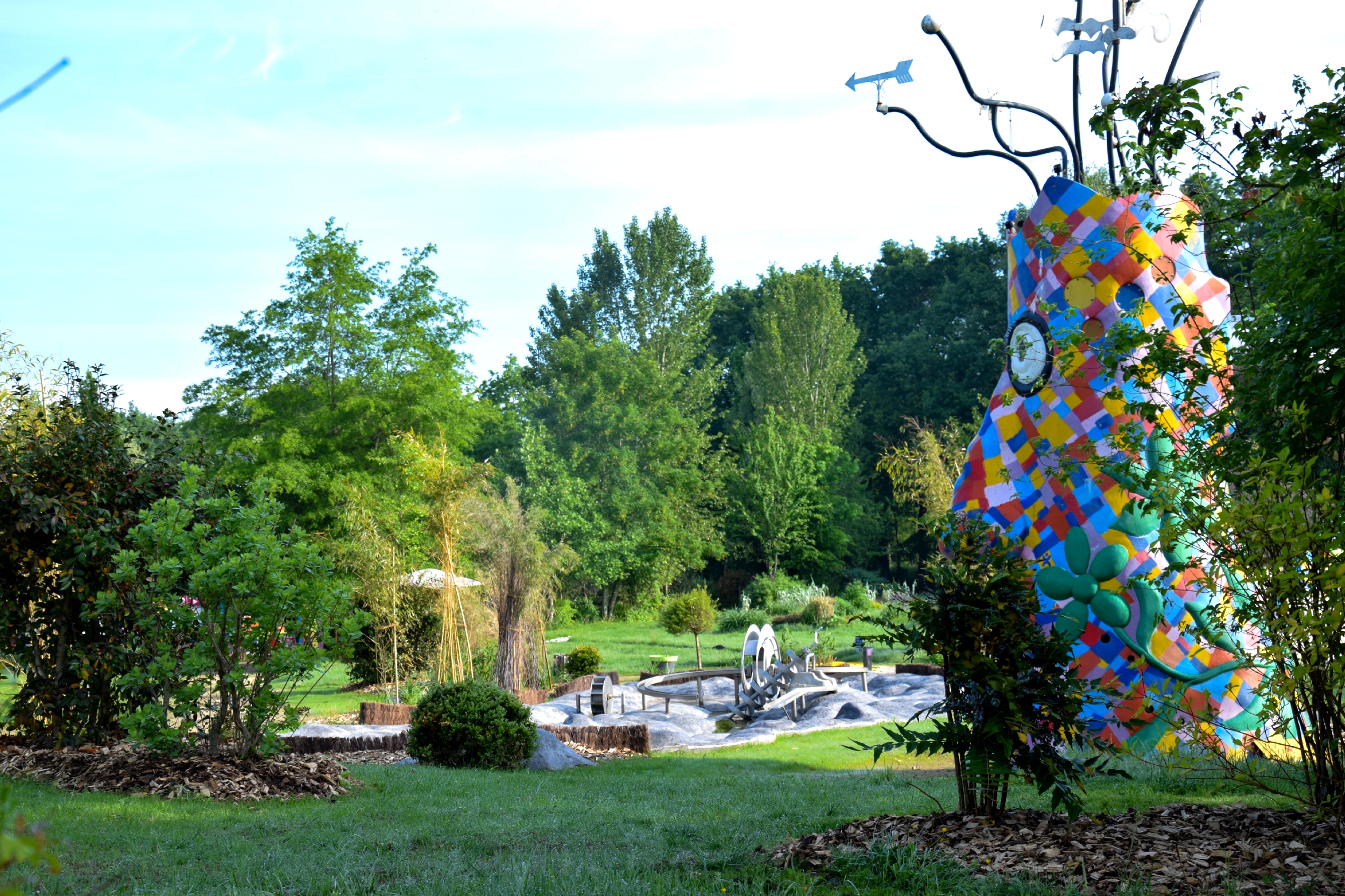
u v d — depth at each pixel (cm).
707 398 6500
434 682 1953
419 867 597
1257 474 582
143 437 1200
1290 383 598
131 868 576
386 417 3491
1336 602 519
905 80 1195
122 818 723
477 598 2189
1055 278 1140
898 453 2767
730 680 2303
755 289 7212
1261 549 572
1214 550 668
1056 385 1125
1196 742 720
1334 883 480
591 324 6519
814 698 1978
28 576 1054
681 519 5112
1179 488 666
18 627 1038
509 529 2128
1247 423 648
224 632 926
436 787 959
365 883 553
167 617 925
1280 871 506
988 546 673
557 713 1772
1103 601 1073
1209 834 584
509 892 523
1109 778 873
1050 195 1148
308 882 553
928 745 649
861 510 5375
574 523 4388
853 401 6250
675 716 1803
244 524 927
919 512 3844
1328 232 585
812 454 5266
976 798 677
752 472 5262
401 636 2186
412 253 3725
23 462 1048
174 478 1138
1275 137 625
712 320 7156
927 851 568
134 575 912
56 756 959
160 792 840
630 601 4916
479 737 1200
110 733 1082
